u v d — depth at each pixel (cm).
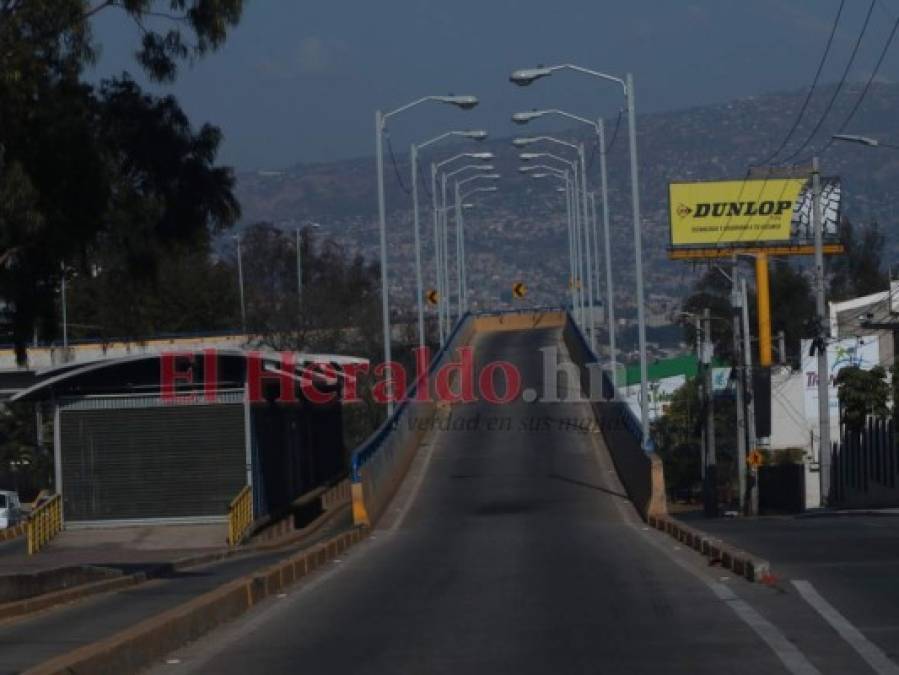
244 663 2269
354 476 6359
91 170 4525
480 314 19162
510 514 6950
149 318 14675
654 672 2053
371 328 13600
